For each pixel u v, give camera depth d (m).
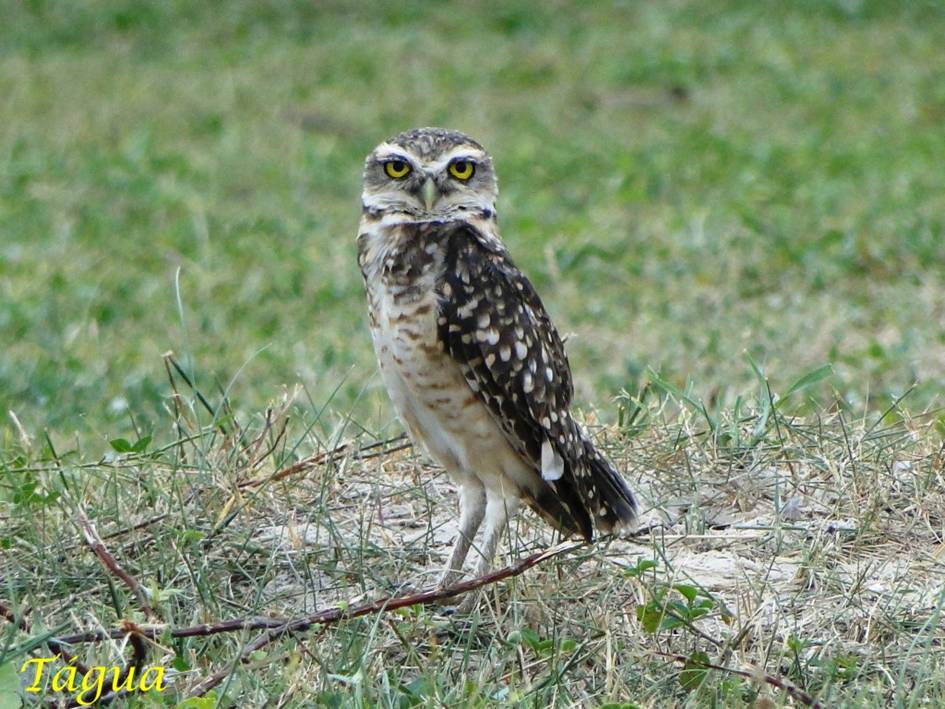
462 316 9.28
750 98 32.31
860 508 10.00
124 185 26.66
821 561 9.31
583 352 17.30
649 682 8.10
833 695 7.80
